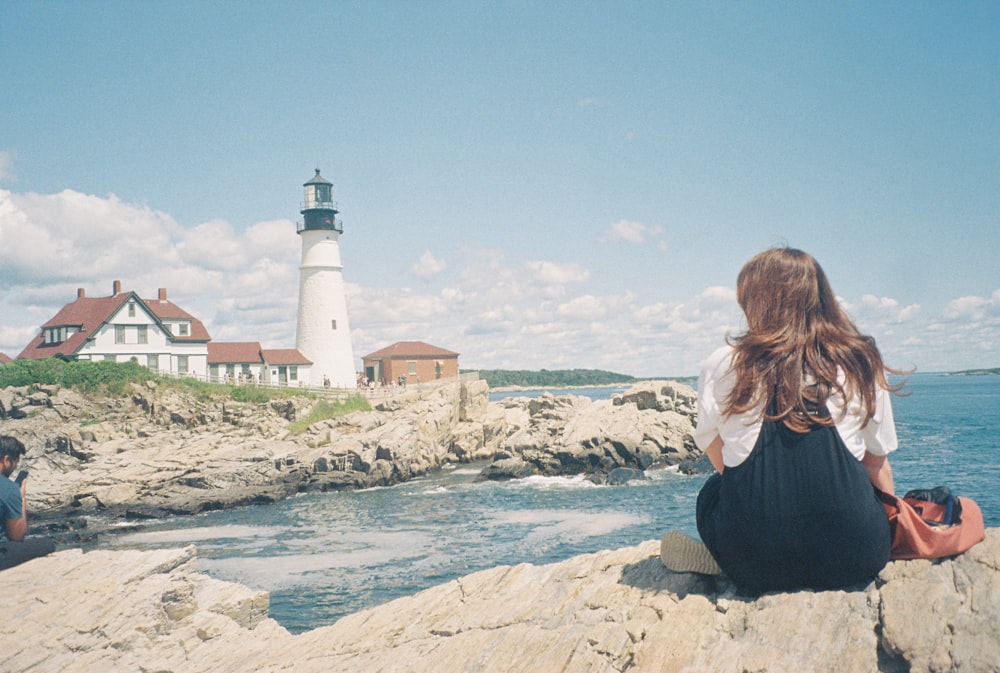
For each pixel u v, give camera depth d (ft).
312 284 253.44
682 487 127.24
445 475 161.27
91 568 29.89
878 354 12.83
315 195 254.27
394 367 277.44
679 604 14.73
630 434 148.77
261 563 83.61
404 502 125.59
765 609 13.37
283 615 64.34
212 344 243.81
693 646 13.55
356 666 18.70
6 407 156.56
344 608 65.62
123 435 155.94
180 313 228.02
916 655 11.49
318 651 20.83
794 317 12.93
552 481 139.95
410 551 87.10
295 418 177.17
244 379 204.64
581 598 16.88
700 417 13.60
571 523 99.55
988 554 12.45
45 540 31.99
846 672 11.90
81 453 146.20
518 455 157.99
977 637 11.23
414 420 173.17
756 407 12.70
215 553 90.58
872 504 12.50
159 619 27.61
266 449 150.71
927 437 184.44
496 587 19.69
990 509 97.76
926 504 13.51
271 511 122.31
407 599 21.85
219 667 24.41
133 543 99.50
